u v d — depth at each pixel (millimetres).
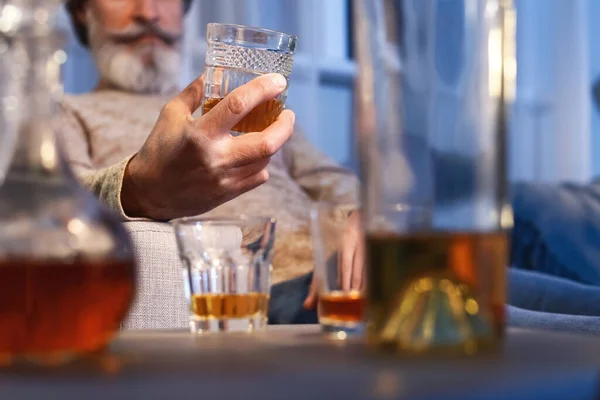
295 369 550
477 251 642
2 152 648
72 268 625
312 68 3615
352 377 517
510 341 686
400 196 649
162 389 496
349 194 2270
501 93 660
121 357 624
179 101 1437
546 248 2277
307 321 1437
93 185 1477
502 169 665
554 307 1604
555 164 4371
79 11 2643
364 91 669
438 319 623
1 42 648
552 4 4371
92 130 2240
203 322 861
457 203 649
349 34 3902
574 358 593
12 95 650
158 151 1406
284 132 1398
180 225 874
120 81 2482
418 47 653
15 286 616
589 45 4410
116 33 2521
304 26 3619
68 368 578
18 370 578
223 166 1394
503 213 668
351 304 795
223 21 3375
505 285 677
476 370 541
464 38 653
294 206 2123
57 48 659
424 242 636
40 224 630
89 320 632
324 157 2367
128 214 1469
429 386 498
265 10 3551
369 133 662
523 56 4371
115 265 647
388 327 633
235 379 514
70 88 2963
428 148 649
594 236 2283
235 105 1320
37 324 619
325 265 805
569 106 4363
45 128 653
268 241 886
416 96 652
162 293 1261
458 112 651
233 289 860
